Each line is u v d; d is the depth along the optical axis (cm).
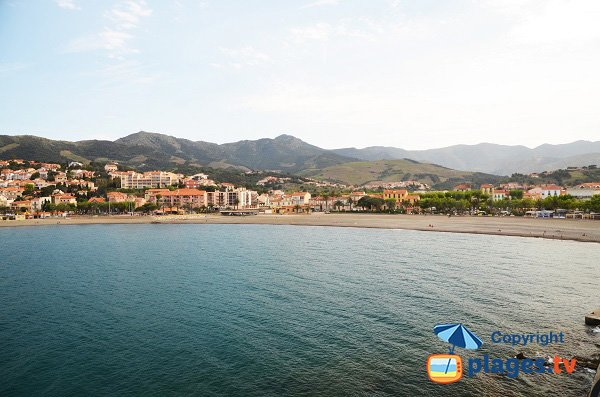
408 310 5234
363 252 10312
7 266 8819
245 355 3950
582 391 3250
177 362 3834
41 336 4569
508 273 7456
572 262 8588
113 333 4625
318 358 3850
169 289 6575
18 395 3309
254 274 7662
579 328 4578
